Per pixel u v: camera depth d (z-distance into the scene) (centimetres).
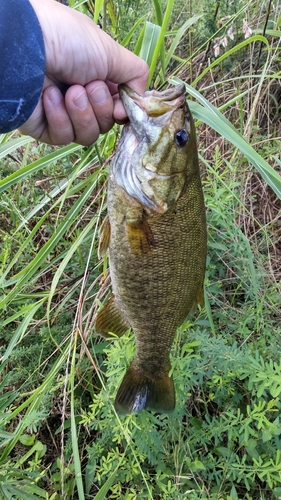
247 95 56
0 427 39
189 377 36
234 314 44
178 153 29
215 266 43
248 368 34
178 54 61
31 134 29
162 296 32
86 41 25
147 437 35
